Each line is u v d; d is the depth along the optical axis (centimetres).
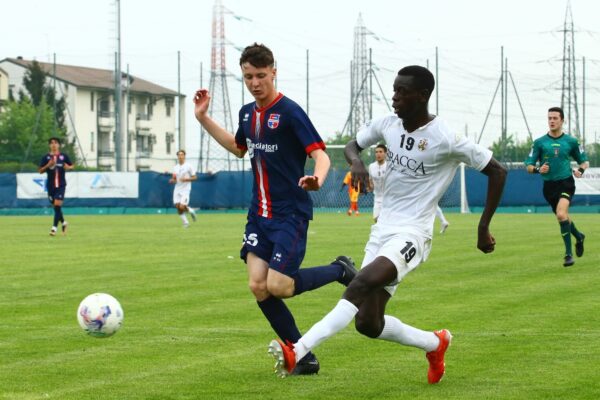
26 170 14775
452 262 4409
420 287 3431
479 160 1800
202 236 6506
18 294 3275
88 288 3434
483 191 11744
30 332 2486
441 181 1855
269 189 1980
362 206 12381
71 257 4744
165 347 2264
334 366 2034
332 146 12550
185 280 3681
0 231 7256
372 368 2011
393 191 1881
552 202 4362
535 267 4166
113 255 4862
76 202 11900
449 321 2628
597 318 2673
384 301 1806
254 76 1941
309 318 2717
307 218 1988
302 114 1945
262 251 1983
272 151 1959
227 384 1853
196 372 1970
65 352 2205
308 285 2017
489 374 1931
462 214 10969
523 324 2573
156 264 4353
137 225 8256
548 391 1767
